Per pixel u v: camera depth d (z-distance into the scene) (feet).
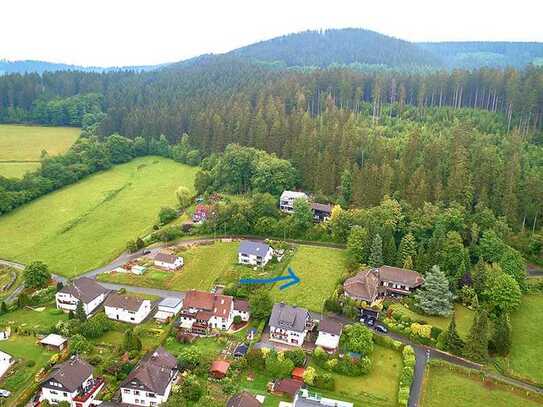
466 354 302.25
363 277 370.53
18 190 599.98
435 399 267.39
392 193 486.38
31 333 315.99
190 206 563.48
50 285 388.37
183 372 278.05
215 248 455.63
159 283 391.86
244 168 585.22
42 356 291.99
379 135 622.54
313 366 290.56
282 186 555.28
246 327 330.95
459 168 468.34
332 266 419.95
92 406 255.91
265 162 568.41
